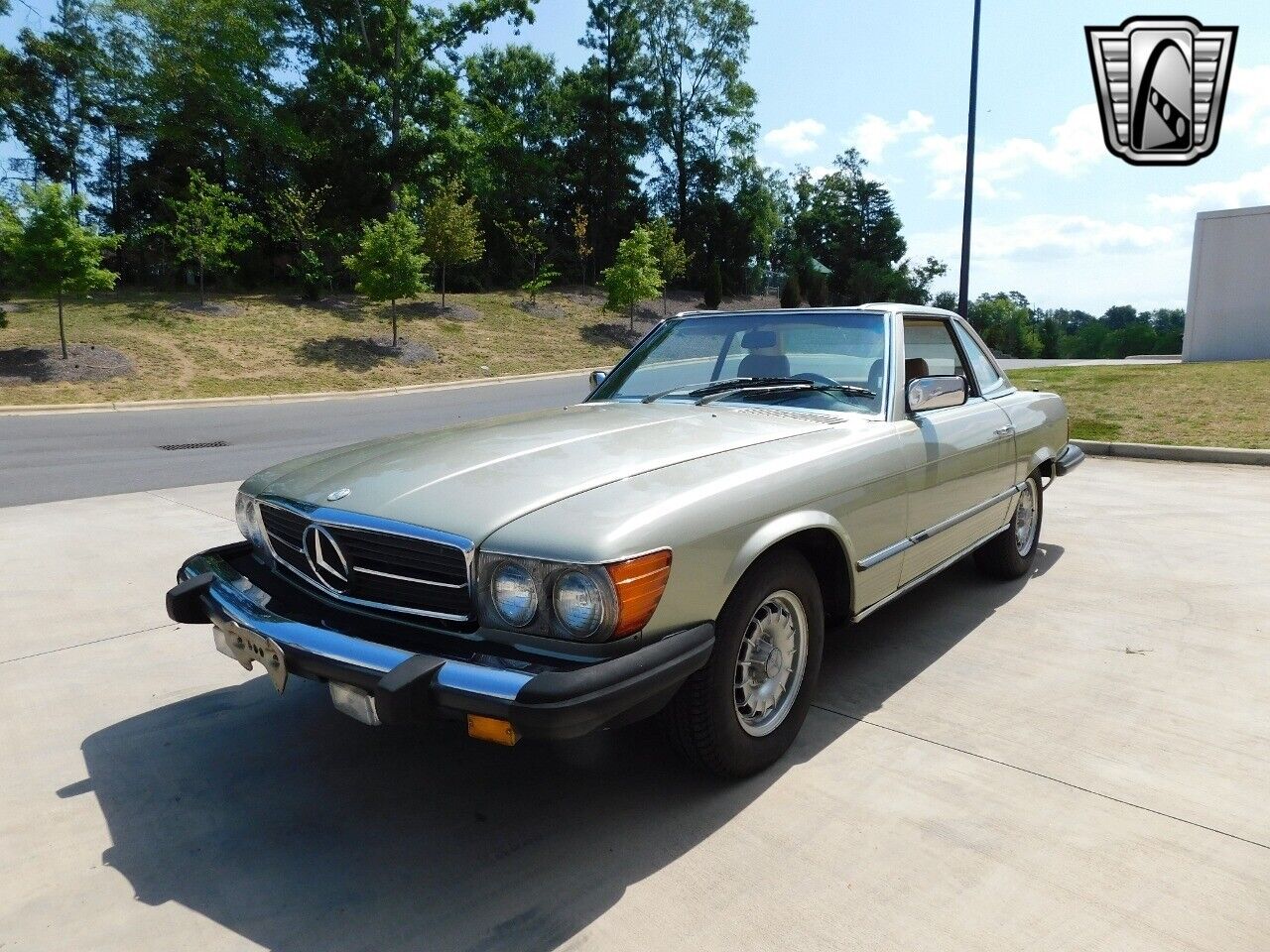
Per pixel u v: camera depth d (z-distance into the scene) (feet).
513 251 128.26
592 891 7.48
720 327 13.33
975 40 48.85
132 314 74.74
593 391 13.73
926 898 7.29
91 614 14.79
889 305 12.64
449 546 7.59
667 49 147.02
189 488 26.78
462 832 8.43
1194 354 60.49
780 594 9.29
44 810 8.89
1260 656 12.35
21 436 40.34
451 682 7.06
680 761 9.14
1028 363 75.72
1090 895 7.27
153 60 102.32
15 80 96.22
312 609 8.63
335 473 9.39
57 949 6.87
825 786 9.07
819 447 9.89
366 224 91.61
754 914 7.13
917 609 14.70
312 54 116.67
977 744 9.93
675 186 154.71
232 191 104.42
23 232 58.03
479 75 147.64
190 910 7.32
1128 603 14.78
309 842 8.30
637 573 7.25
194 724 10.80
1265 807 8.54
